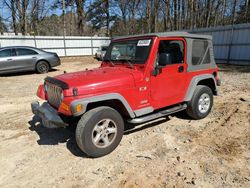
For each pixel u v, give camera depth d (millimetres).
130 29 35938
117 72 3654
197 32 17484
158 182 2809
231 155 3352
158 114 3984
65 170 3113
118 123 3480
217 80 5102
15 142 3988
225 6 27781
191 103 4547
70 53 22453
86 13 34094
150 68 3697
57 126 3232
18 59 11047
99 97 3207
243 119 4762
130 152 3527
